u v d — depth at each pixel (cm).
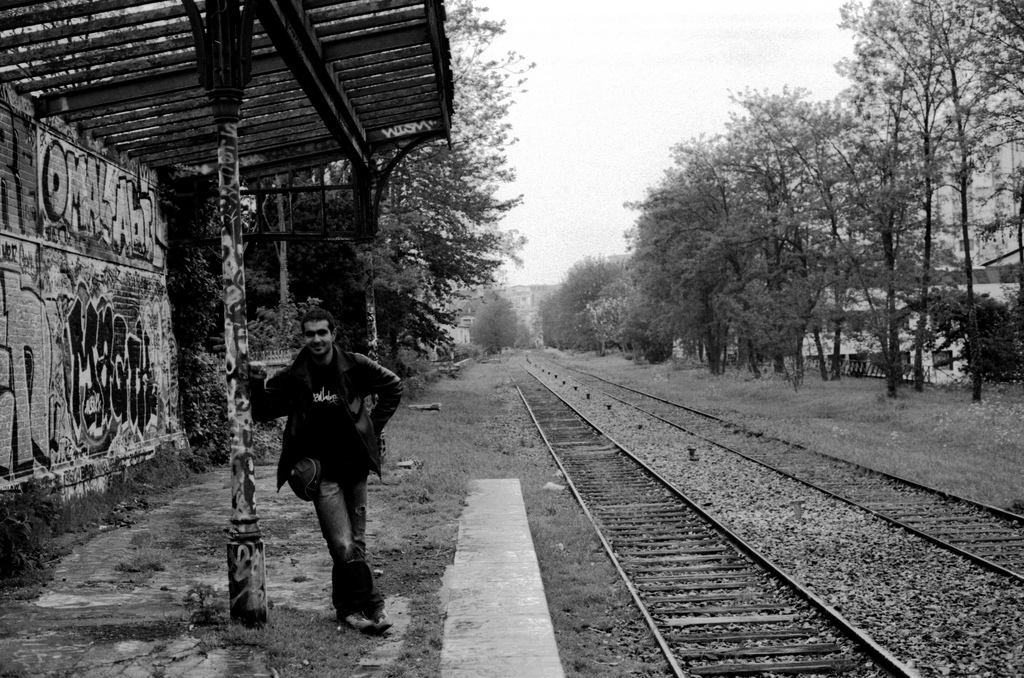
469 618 695
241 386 643
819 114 3338
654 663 684
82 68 992
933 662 686
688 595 880
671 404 3378
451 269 3328
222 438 1612
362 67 1131
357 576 658
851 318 3183
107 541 933
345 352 659
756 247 4247
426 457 1741
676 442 2205
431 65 1167
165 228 1457
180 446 1468
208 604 691
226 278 639
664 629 776
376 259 2938
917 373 3275
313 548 935
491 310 13400
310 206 2861
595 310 11056
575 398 3928
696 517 1284
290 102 1257
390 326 3369
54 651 594
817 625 780
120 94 1033
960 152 2875
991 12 2717
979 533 1145
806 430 2336
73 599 720
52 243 1047
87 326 1139
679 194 4619
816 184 3406
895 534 1137
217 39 631
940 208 3519
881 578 933
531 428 2656
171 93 1052
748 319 3628
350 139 1294
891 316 3075
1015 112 2736
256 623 643
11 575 773
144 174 1370
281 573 833
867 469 1623
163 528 997
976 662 683
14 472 931
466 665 588
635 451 2048
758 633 755
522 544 973
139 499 1177
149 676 552
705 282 4769
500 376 6269
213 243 1462
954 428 2186
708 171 4544
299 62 939
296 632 638
